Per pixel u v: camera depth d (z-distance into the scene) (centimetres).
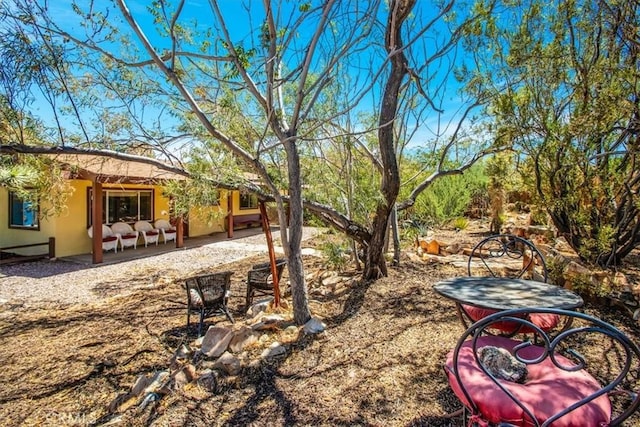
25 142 353
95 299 574
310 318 385
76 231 929
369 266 525
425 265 591
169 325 449
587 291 388
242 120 421
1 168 313
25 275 733
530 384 192
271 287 494
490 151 485
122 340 407
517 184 518
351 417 238
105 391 305
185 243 1134
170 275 725
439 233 916
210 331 356
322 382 278
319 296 490
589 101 403
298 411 247
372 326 370
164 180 548
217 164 410
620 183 407
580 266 414
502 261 596
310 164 526
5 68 300
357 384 272
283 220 381
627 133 401
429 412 238
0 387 314
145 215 1113
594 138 401
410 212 891
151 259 895
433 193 959
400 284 496
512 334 266
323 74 351
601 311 366
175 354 348
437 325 360
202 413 252
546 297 254
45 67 319
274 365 304
